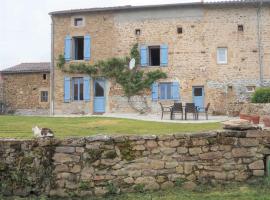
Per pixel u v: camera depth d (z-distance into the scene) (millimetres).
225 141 7395
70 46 25578
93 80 25297
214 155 7355
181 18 24234
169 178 7246
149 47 24797
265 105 16109
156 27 24500
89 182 7141
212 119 18922
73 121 15734
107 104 25016
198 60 23922
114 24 25047
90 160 7184
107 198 6965
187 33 24125
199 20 24047
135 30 24766
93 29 25281
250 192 6875
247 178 7348
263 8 23641
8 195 7027
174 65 24172
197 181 7273
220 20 23875
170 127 12820
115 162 7199
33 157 7121
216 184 7281
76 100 25516
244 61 23578
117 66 24875
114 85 24969
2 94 28812
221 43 23766
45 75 28109
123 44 24875
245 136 7430
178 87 24031
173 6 24156
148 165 7234
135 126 13320
